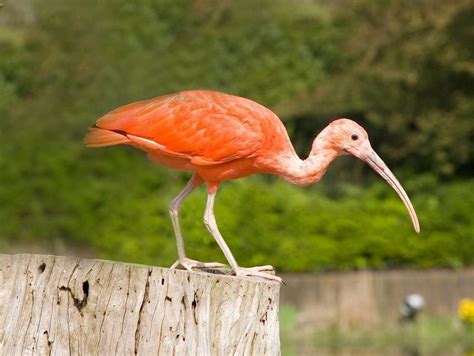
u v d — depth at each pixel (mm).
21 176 19453
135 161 19359
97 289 5305
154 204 17891
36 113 19891
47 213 19016
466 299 17797
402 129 21016
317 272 18562
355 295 17641
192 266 6613
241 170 6891
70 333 5301
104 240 17938
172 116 6656
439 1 20406
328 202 19109
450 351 15891
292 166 6961
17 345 5340
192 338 5340
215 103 6754
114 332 5277
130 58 19906
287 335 16578
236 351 5445
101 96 19703
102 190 18781
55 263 5363
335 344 16297
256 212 18359
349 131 7141
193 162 6699
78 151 19484
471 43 20266
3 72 20266
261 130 6770
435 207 19359
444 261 18922
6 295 5387
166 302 5305
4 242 18969
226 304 5445
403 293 17734
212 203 6844
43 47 20062
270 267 6387
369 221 18938
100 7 19859
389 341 16375
